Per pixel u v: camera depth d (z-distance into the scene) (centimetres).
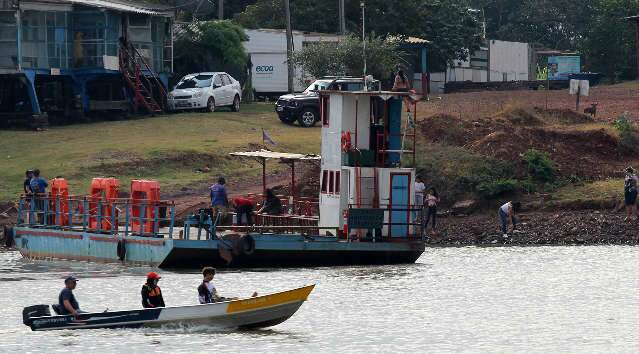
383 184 14450
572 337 10131
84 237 14812
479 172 17688
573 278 13150
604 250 15450
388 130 14575
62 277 13538
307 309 11375
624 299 11850
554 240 16200
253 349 9669
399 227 14525
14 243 15850
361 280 13050
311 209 15800
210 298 10469
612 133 18825
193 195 18000
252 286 12525
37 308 10394
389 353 9569
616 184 17525
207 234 13825
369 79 15150
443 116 19138
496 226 16688
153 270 13862
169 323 10362
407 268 14012
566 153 18362
